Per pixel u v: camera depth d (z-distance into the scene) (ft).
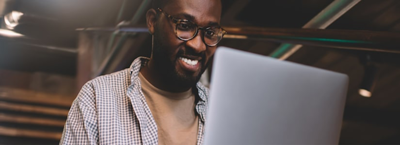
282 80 2.63
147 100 3.92
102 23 17.11
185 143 3.88
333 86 2.96
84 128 3.58
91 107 3.66
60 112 17.98
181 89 3.95
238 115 2.48
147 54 14.58
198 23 3.77
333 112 3.00
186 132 3.92
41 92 20.21
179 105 3.98
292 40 6.92
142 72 4.05
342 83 3.02
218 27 3.88
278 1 13.61
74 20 16.78
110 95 3.74
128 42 14.38
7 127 16.24
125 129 3.65
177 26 3.73
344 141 21.68
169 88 3.93
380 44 5.10
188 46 3.74
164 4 3.89
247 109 2.51
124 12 15.83
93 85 3.76
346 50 14.97
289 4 13.47
